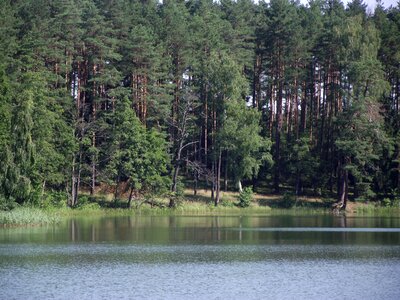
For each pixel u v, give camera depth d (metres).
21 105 71.94
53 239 58.94
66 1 102.31
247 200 102.94
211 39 108.69
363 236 61.94
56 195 92.06
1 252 50.31
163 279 39.47
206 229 69.25
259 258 47.62
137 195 98.88
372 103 99.31
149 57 101.19
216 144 103.50
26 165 71.25
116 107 99.00
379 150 101.75
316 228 70.69
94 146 98.00
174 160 108.44
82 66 103.50
